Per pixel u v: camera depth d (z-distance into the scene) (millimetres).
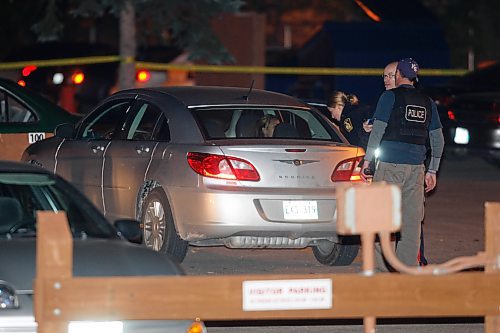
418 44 97500
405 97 38281
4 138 54156
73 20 132750
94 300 22156
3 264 26234
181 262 42562
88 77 100750
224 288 22531
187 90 44000
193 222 40375
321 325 35531
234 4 82875
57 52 101188
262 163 40156
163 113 42719
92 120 46812
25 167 30906
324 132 43094
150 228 42312
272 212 40031
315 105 50406
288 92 100938
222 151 40062
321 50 100875
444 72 82688
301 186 40406
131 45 83000
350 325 35562
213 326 35188
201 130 41219
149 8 82625
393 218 23016
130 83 82812
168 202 41344
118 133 44750
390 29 98625
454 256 47031
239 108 42406
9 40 116562
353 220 22875
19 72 98938
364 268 23156
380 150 38438
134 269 26781
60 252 21953
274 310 22672
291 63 107938
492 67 75250
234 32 91500
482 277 23172
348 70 81062
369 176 39438
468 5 139875
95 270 26344
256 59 91375
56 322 22016
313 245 43719
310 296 22750
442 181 71812
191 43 82812
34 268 26156
